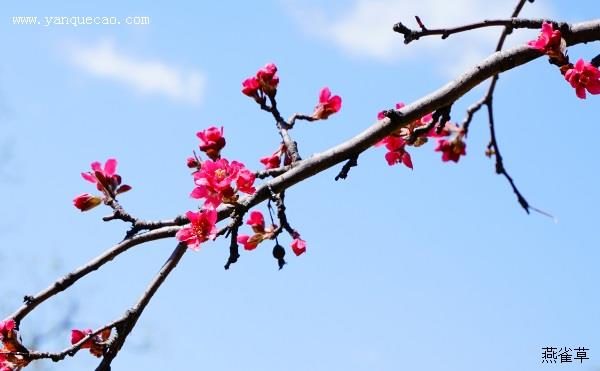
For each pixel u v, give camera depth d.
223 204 3.21
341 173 3.22
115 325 3.06
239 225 3.05
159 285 3.13
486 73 3.29
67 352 3.05
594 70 3.20
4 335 3.07
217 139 3.43
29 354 3.05
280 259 3.15
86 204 3.30
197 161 3.43
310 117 3.65
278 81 3.58
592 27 3.42
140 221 3.24
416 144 3.68
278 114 3.57
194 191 3.06
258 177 3.22
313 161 3.18
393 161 3.65
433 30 3.39
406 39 3.38
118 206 3.29
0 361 3.06
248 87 3.58
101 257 3.16
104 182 3.31
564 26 3.41
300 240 3.16
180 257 3.15
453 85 3.28
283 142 3.48
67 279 3.14
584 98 3.20
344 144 3.22
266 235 3.20
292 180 3.15
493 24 3.41
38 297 3.12
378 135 3.22
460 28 3.40
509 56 3.29
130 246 3.18
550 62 3.28
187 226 3.05
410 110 3.24
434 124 3.41
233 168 3.09
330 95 3.68
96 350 3.13
